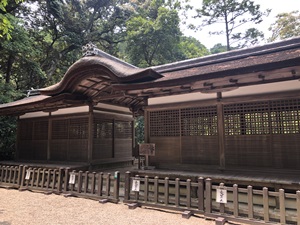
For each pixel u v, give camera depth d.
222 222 3.64
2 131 10.84
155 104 6.42
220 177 4.79
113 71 5.68
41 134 9.22
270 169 4.77
